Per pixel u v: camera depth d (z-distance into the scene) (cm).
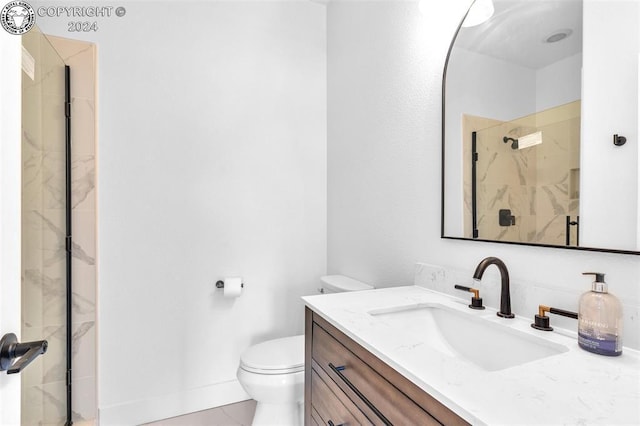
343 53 198
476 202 112
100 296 165
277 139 205
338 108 204
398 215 151
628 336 73
